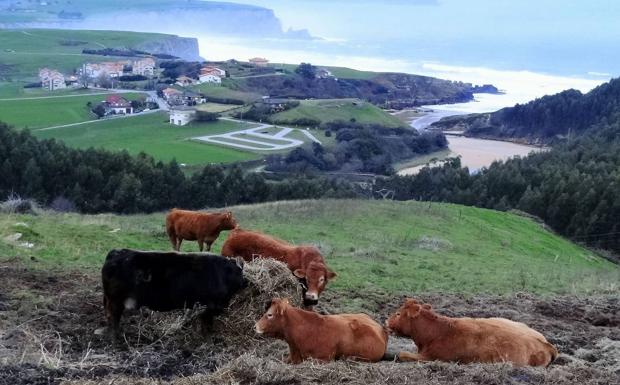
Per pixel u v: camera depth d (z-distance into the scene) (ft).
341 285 47.24
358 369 24.52
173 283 29.55
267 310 27.25
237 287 30.96
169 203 148.25
